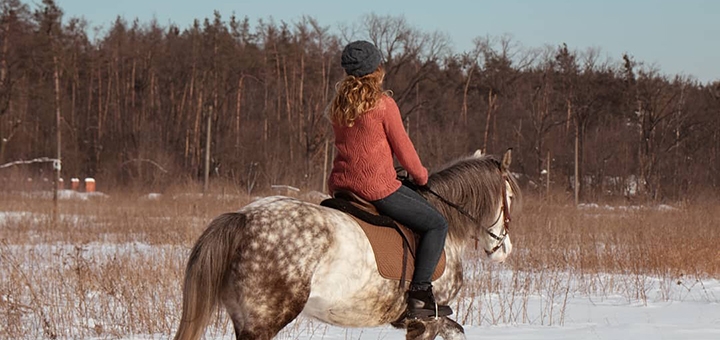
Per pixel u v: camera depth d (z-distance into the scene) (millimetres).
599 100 60938
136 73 65438
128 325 7977
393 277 5305
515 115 57969
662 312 9625
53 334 7621
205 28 65250
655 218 22359
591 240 16281
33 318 8352
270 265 4797
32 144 57219
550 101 58750
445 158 49938
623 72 61594
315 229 4949
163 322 8047
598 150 57875
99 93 63125
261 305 4801
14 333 7688
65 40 61188
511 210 6469
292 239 4867
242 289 4793
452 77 61125
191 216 21906
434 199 5922
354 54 5344
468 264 13766
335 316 5250
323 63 51719
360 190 5383
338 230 5055
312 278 4926
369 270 5188
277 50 60219
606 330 8227
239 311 4863
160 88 64500
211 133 54625
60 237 17719
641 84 59281
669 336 7848
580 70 59562
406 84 53969
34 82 59188
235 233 4805
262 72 62000
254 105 61375
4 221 21234
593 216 23266
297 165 47906
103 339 7629
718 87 62844
